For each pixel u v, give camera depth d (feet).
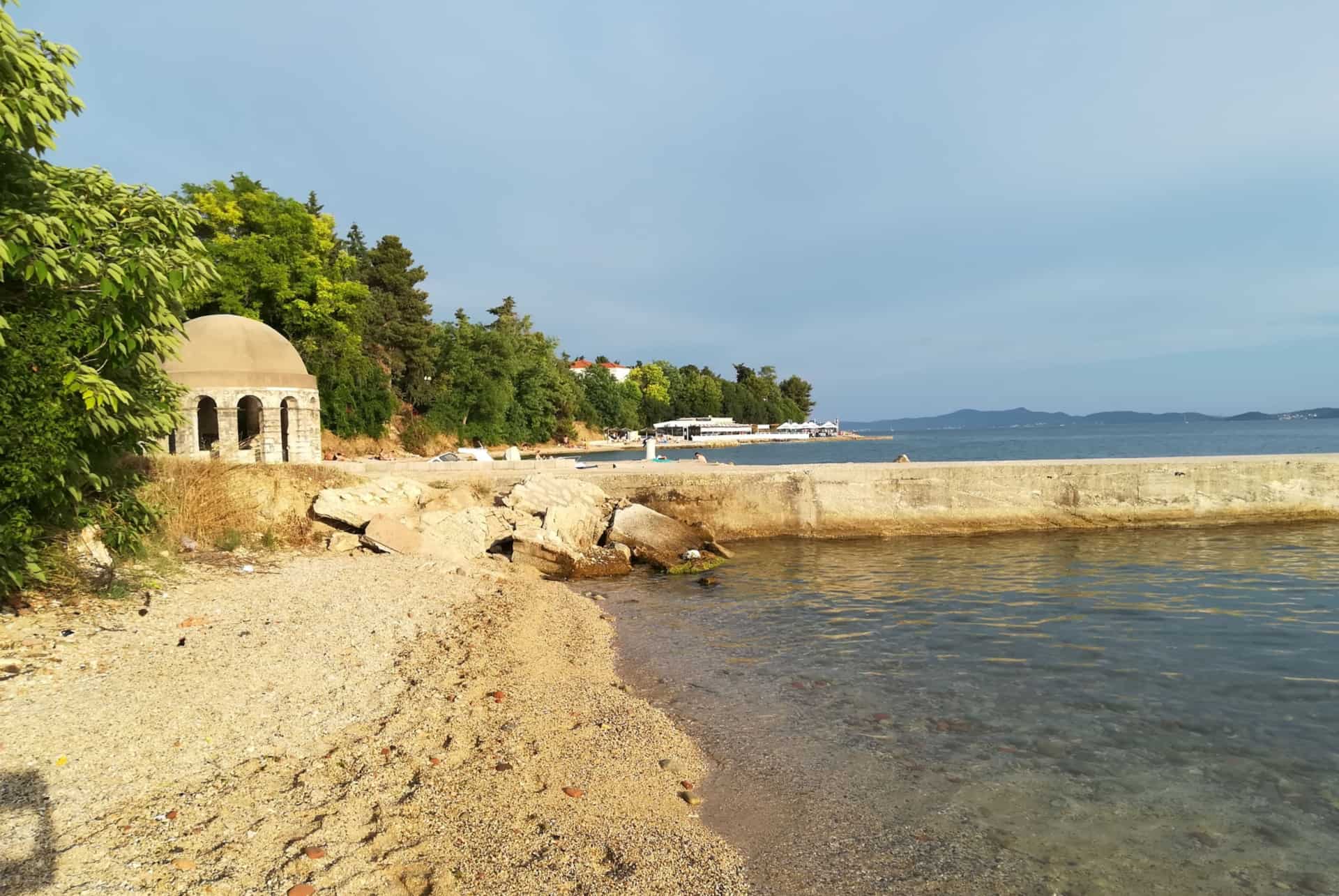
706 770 24.13
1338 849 19.98
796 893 17.37
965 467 89.20
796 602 52.44
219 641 29.73
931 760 25.25
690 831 19.98
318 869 15.64
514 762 22.93
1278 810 22.07
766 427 553.64
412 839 17.74
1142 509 90.68
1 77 22.97
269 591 39.88
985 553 75.20
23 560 28.02
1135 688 32.96
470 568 55.72
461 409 254.27
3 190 25.17
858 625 44.98
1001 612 48.11
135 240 27.14
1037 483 90.07
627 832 19.51
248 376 80.69
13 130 22.94
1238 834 20.71
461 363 254.06
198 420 84.64
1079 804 22.31
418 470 80.33
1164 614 47.29
